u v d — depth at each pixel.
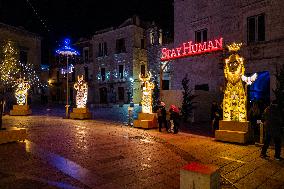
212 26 20.91
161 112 14.09
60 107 37.72
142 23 41.97
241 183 5.93
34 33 43.12
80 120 19.77
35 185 5.51
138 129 14.99
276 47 16.69
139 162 7.59
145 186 5.66
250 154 8.80
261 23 17.83
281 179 6.21
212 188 3.84
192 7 22.61
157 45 37.44
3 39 37.97
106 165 7.21
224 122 11.43
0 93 31.50
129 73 39.97
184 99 19.08
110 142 10.66
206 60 21.23
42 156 8.00
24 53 41.53
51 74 53.28
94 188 5.46
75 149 9.17
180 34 23.67
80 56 48.16
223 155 8.64
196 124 17.70
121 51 41.16
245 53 18.47
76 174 6.35
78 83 21.42
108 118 21.39
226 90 11.84
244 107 11.11
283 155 8.65
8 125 15.74
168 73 34.94
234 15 19.33
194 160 7.93
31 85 42.44
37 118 20.98
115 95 41.97
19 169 6.62
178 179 6.15
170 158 8.12
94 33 45.56
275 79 16.66
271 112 8.12
